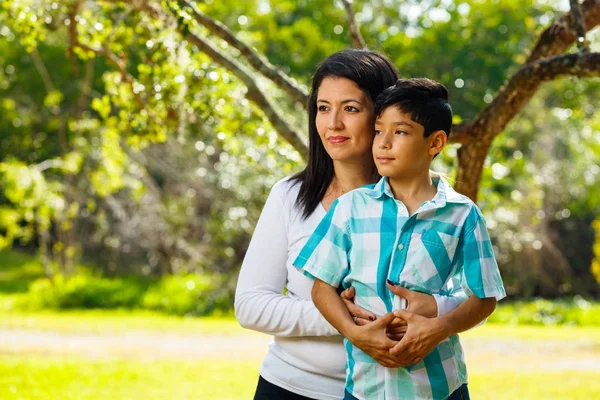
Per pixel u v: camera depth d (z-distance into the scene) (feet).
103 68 68.03
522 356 35.35
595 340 41.68
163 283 61.16
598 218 69.15
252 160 21.20
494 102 15.58
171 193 67.77
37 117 66.33
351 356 8.14
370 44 16.97
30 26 17.98
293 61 73.92
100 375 26.91
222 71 18.06
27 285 74.23
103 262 72.43
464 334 43.70
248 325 8.66
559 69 14.51
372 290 7.95
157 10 16.98
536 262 66.44
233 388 25.71
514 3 71.36
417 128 7.87
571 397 24.76
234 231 58.03
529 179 63.21
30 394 23.36
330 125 8.54
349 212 8.20
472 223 7.94
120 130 21.39
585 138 66.28
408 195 8.16
